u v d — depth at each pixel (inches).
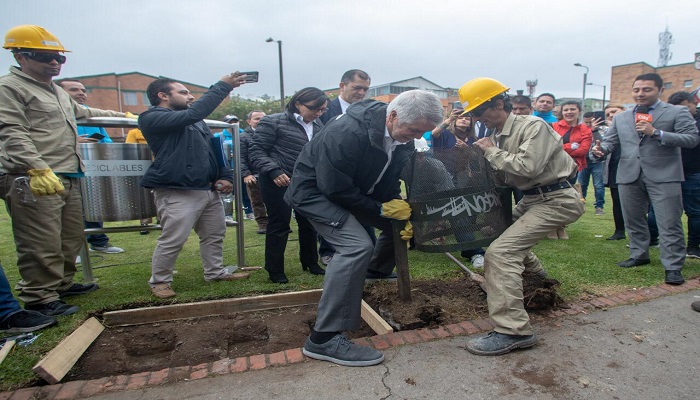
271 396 87.2
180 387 90.8
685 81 1432.1
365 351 98.3
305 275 158.9
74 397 87.8
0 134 109.3
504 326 101.0
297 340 116.0
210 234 150.4
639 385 88.6
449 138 187.9
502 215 116.0
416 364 97.6
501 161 105.0
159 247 136.6
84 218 142.9
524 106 210.2
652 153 147.3
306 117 147.6
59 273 124.8
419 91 94.3
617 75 1542.8
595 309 124.4
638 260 161.2
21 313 113.0
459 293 138.5
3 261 189.3
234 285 148.3
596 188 287.4
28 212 116.3
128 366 105.0
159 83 136.8
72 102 138.5
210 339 116.1
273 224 147.1
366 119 98.4
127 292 142.2
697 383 88.9
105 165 139.7
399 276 126.5
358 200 101.7
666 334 109.0
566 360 98.3
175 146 131.3
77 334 110.4
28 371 96.1
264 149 146.2
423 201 107.9
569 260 170.2
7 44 115.9
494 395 86.3
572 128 229.9
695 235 171.9
